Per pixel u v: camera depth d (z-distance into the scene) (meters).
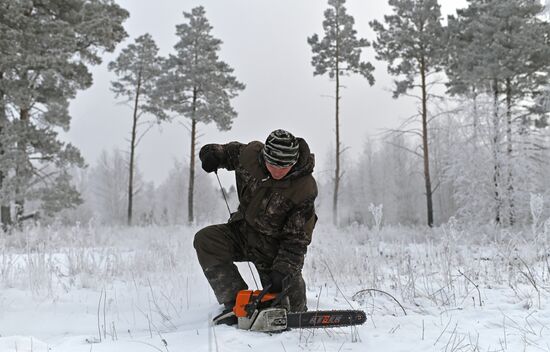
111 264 6.36
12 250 8.30
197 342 3.05
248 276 5.65
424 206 47.34
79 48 21.14
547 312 3.92
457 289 5.00
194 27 31.08
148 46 31.70
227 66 31.70
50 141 19.66
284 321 3.18
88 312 4.37
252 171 3.53
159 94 30.75
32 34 18.78
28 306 4.40
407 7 26.91
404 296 4.81
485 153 18.48
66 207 20.34
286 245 3.43
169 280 5.45
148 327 3.94
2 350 2.81
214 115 30.34
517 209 17.72
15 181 18.92
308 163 3.46
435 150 39.41
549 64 22.56
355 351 2.99
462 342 3.19
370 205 6.23
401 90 27.41
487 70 21.97
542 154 18.92
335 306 4.39
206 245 3.69
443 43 25.97
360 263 6.18
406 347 3.08
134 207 57.75
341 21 31.91
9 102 19.33
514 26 22.59
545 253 5.49
